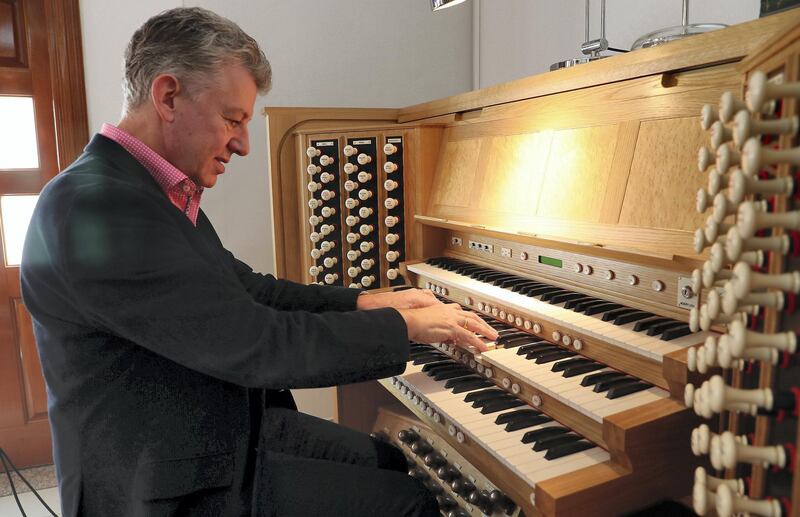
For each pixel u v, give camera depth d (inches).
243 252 106.7
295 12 104.0
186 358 36.8
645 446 37.9
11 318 99.1
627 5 78.3
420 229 80.0
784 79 24.6
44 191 38.4
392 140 79.9
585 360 48.4
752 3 63.0
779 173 24.9
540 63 95.5
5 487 94.7
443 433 52.1
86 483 38.8
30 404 101.6
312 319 41.2
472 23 117.0
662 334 42.9
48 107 97.6
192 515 39.4
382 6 109.8
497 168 68.0
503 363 49.4
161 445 38.6
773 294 22.9
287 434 57.1
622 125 51.8
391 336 42.9
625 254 48.1
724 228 26.0
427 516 45.6
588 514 36.8
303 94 106.5
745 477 28.2
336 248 83.4
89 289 35.1
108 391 38.5
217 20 42.6
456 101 76.1
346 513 44.4
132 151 42.6
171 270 36.2
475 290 61.9
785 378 23.9
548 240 55.9
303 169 83.8
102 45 96.3
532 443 42.8
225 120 43.6
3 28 93.6
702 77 43.9
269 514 43.5
